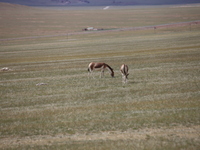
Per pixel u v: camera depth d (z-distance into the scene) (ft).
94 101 229.66
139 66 413.39
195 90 237.25
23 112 212.84
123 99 227.81
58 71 431.02
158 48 653.30
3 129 176.14
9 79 386.73
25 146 147.13
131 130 159.33
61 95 261.03
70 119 187.52
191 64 385.50
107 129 164.14
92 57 593.83
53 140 153.58
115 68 416.26
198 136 142.92
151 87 262.06
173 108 192.44
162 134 149.59
